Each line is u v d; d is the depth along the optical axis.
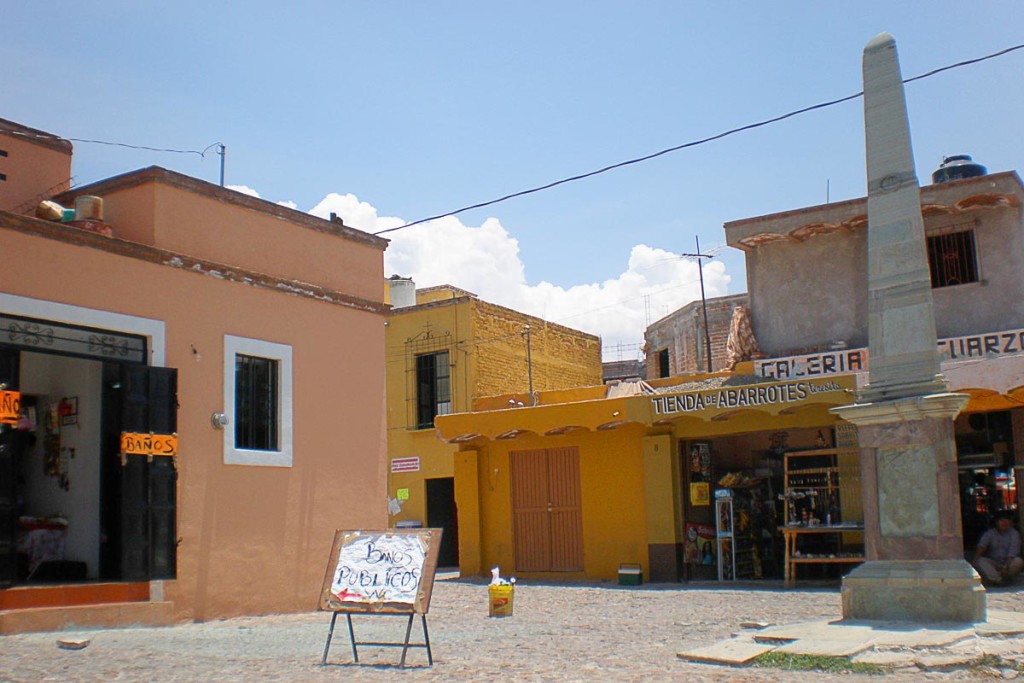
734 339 20.73
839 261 19.95
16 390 11.12
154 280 12.83
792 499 17.28
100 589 11.61
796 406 16.89
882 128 11.36
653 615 13.02
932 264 18.92
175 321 13.03
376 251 16.77
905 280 11.02
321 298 15.37
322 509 14.84
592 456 20.25
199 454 13.11
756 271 20.81
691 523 19.25
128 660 8.84
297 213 15.26
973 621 10.03
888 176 11.26
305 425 14.80
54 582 11.93
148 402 12.41
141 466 12.27
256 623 12.77
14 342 11.21
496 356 30.45
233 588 13.30
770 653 8.87
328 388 15.30
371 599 8.90
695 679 7.96
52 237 11.66
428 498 29.45
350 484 15.41
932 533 10.45
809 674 8.15
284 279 14.70
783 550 19.02
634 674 8.25
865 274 19.64
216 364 13.52
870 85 11.50
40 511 13.74
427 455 29.50
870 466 10.93
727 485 19.16
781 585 16.94
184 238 13.40
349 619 9.08
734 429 18.72
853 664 8.36
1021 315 17.95
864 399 11.11
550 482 20.77
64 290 11.73
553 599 15.86
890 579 10.52
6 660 8.67
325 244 15.72
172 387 12.70
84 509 13.14
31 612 10.70
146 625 11.86
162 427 12.52
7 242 11.20
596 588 17.75
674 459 19.27
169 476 12.54
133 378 12.30
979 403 16.89
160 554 12.30
